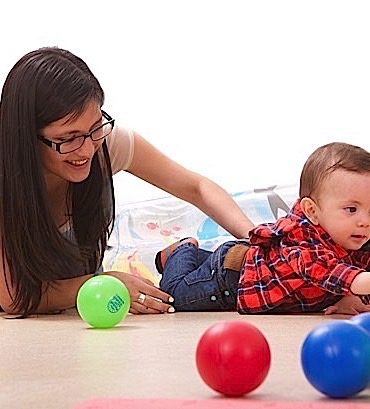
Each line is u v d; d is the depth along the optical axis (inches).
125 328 75.5
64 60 81.5
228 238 117.6
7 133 82.0
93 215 91.0
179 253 102.1
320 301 89.2
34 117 80.3
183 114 132.7
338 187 85.7
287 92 127.0
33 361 54.8
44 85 79.6
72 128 79.6
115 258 119.3
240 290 90.8
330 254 85.5
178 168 102.9
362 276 81.1
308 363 41.8
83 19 136.9
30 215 83.0
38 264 85.0
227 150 130.5
